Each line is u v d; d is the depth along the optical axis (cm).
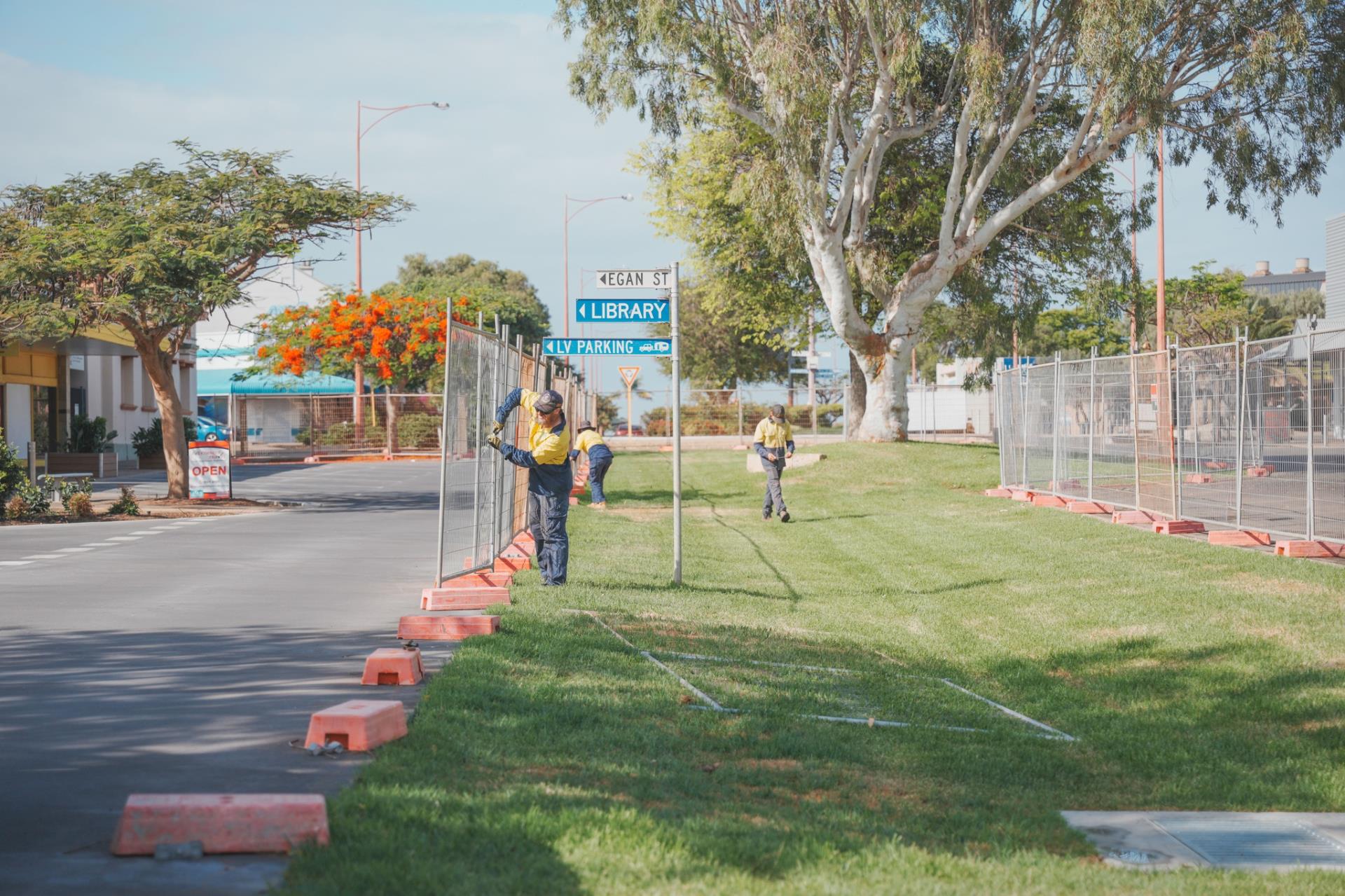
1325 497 1479
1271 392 1638
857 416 4256
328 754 614
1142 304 3325
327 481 3891
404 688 792
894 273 3656
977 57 2662
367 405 5909
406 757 597
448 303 1185
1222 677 932
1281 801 657
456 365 1241
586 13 2953
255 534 2117
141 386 5294
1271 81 2598
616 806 535
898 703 868
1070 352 5628
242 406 5981
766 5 2909
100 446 4438
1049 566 1502
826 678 940
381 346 5428
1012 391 2617
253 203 2592
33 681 818
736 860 475
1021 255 3606
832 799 616
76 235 2434
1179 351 1986
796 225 3139
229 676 834
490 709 719
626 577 1434
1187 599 1213
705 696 827
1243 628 1075
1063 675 1002
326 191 2636
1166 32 2723
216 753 618
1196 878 509
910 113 3189
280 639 1001
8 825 505
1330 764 725
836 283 3212
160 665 878
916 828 569
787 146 2748
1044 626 1170
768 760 687
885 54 2808
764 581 1517
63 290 2470
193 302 2434
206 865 459
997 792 665
